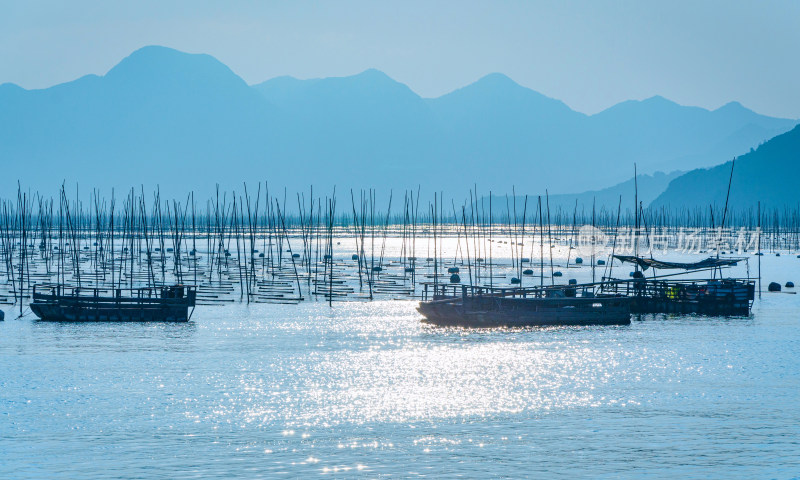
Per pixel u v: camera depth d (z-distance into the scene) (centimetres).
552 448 5375
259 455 5209
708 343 9400
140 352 8731
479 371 7800
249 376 7512
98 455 5184
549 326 10694
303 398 6688
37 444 5409
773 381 7325
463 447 5391
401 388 7056
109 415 6125
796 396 6744
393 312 12375
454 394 6844
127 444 5422
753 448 5369
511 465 5034
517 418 6100
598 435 5669
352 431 5744
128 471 4888
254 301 13825
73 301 10944
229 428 5812
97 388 6981
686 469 4972
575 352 8819
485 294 11131
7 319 11125
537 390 6988
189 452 5259
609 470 4966
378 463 5069
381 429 5803
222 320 11362
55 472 4866
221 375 7550
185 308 11112
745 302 11869
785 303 13575
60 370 7719
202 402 6531
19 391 6856
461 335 10044
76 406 6369
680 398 6694
